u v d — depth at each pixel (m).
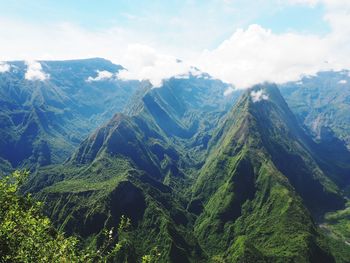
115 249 51.03
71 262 47.00
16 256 44.78
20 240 46.88
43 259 46.03
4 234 45.44
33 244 46.75
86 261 48.59
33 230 48.97
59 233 52.75
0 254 44.72
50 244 48.41
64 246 47.34
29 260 45.47
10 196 51.56
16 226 48.31
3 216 49.81
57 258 47.06
